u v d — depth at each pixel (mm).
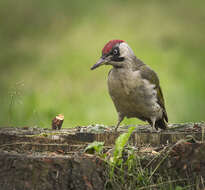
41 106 13086
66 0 27328
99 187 5930
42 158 5895
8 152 6195
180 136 6852
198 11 25375
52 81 17156
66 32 23188
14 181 5828
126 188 5980
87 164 5934
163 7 26203
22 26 24625
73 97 15188
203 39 21375
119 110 8273
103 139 6738
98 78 17141
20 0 27453
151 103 8008
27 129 7746
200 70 18031
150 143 6898
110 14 24984
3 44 22312
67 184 5891
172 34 22031
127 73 7773
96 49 20141
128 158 5969
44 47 21516
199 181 6074
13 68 19156
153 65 18312
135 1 27328
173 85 16469
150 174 6137
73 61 19078
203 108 14828
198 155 6102
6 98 11469
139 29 22625
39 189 5855
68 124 12008
